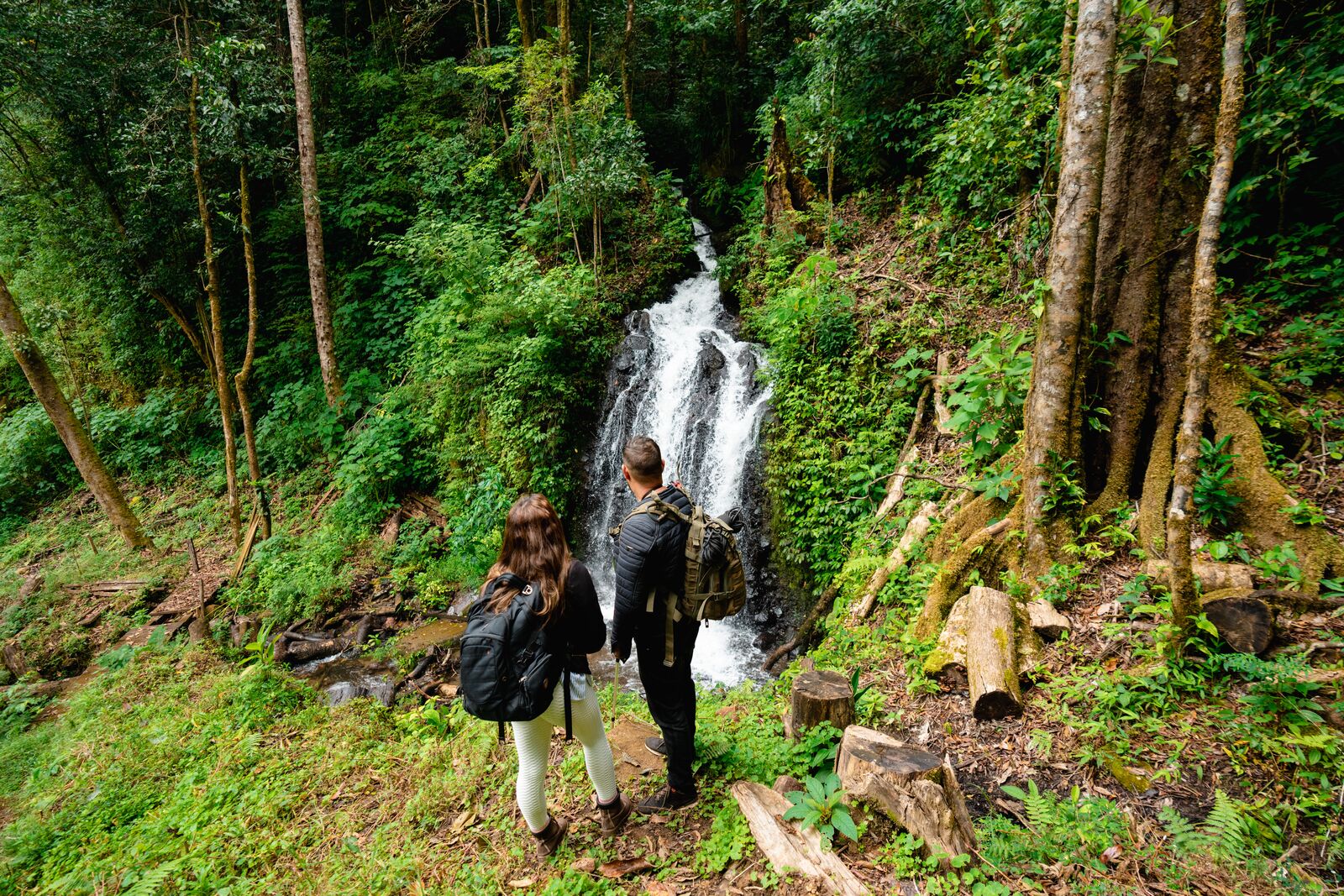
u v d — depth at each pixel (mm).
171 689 6117
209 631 7531
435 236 9992
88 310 13016
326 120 12875
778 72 10867
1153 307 3760
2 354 13719
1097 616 3342
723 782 3014
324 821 3539
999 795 2648
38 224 11469
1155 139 3721
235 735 4902
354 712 5051
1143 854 2188
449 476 9133
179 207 10398
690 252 10398
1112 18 3453
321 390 10812
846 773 2496
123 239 10859
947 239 6977
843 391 6434
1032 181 5938
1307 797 2266
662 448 8164
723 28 12305
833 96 7977
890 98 8125
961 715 3143
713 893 2414
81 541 10727
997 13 6184
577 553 8281
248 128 9305
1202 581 3146
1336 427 3619
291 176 11188
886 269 7262
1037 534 3771
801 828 2463
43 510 12164
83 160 10633
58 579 9352
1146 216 3758
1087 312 3791
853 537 5680
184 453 12172
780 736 3369
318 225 10141
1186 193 3676
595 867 2646
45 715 6555
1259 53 4465
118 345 13195
